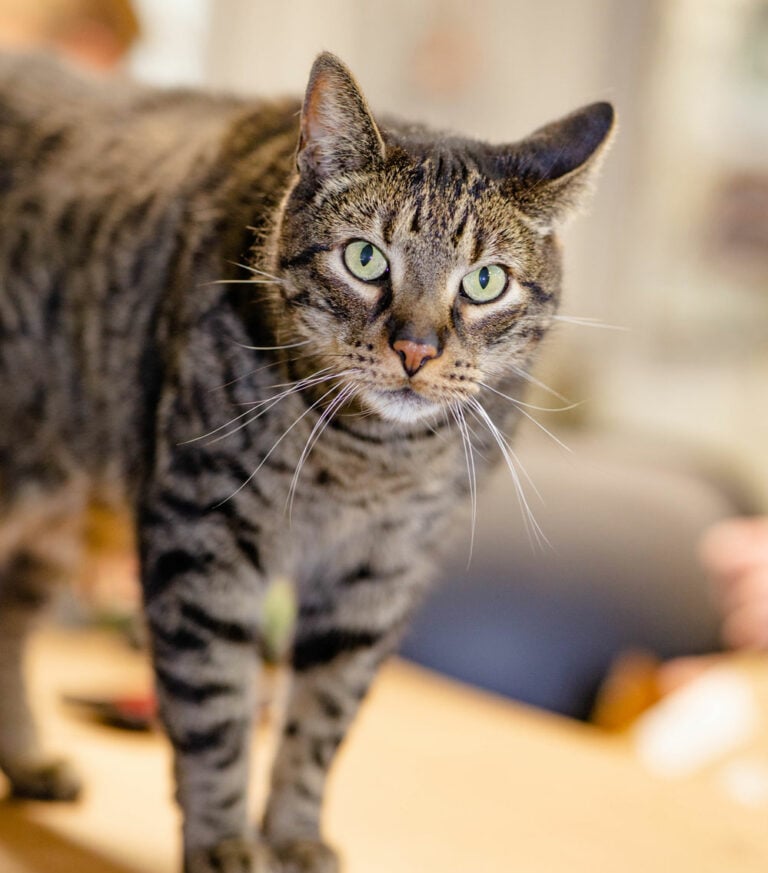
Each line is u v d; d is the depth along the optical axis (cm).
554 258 127
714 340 350
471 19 336
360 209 117
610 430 319
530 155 122
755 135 345
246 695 124
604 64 341
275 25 309
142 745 151
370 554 135
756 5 339
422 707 174
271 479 120
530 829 135
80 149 142
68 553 153
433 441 126
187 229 128
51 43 203
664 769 166
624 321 350
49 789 132
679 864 129
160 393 124
